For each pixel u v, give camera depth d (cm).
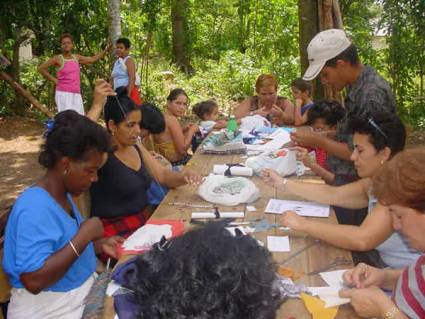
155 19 1125
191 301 107
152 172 330
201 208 287
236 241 116
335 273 211
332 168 357
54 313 210
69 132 201
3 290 225
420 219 157
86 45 1041
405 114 897
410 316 171
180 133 473
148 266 117
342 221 330
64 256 198
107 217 308
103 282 210
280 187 296
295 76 1192
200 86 1270
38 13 997
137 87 877
